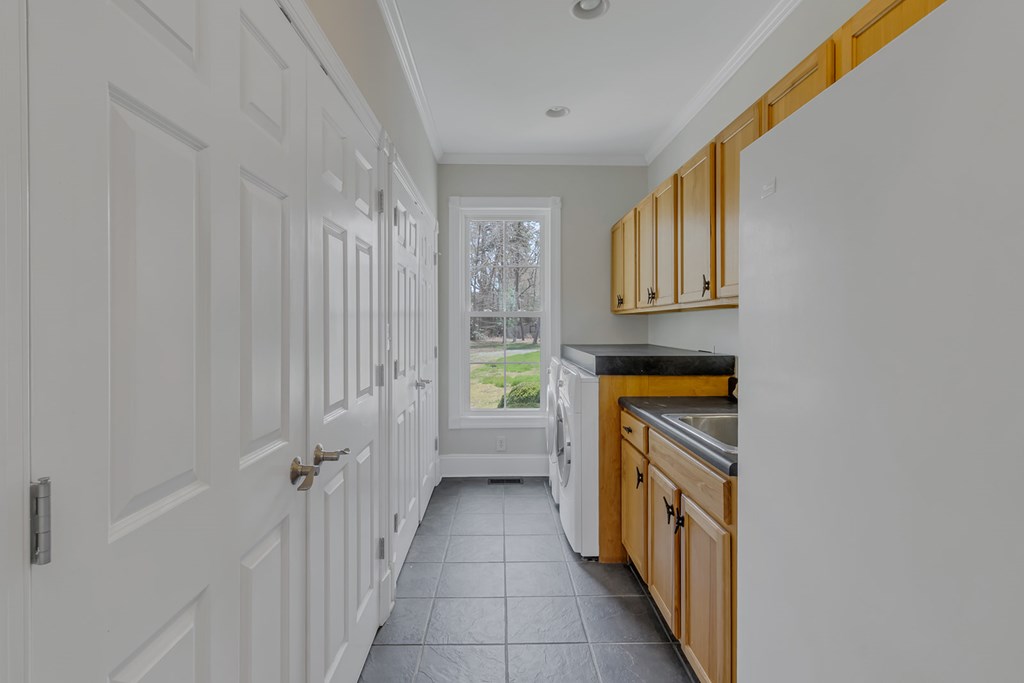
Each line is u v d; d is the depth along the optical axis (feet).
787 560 2.79
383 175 6.30
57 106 1.69
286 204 3.49
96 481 1.86
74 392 1.77
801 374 2.66
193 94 2.41
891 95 2.02
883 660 2.08
